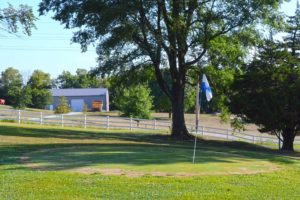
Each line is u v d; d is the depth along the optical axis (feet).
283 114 92.22
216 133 134.31
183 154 57.88
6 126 106.32
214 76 117.39
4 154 53.98
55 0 108.88
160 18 110.32
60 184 36.86
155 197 33.71
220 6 108.37
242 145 106.32
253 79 94.89
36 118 146.82
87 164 46.65
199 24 110.32
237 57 114.11
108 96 367.86
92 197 33.06
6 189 34.55
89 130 121.49
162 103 139.74
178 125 115.24
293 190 39.52
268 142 125.39
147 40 108.47
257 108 93.81
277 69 94.17
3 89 344.49
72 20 108.99
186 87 135.23
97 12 104.32
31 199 31.86
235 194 36.06
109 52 109.70
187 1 107.96
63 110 251.19
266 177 45.42
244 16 106.11
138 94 200.03
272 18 105.09
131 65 115.65
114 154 54.29
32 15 88.17
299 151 95.81
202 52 112.78
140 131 133.08
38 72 343.05
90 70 116.26
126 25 100.63
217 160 54.39
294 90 91.25
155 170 44.75
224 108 122.62
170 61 114.73
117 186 36.86
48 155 53.31
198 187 37.93
